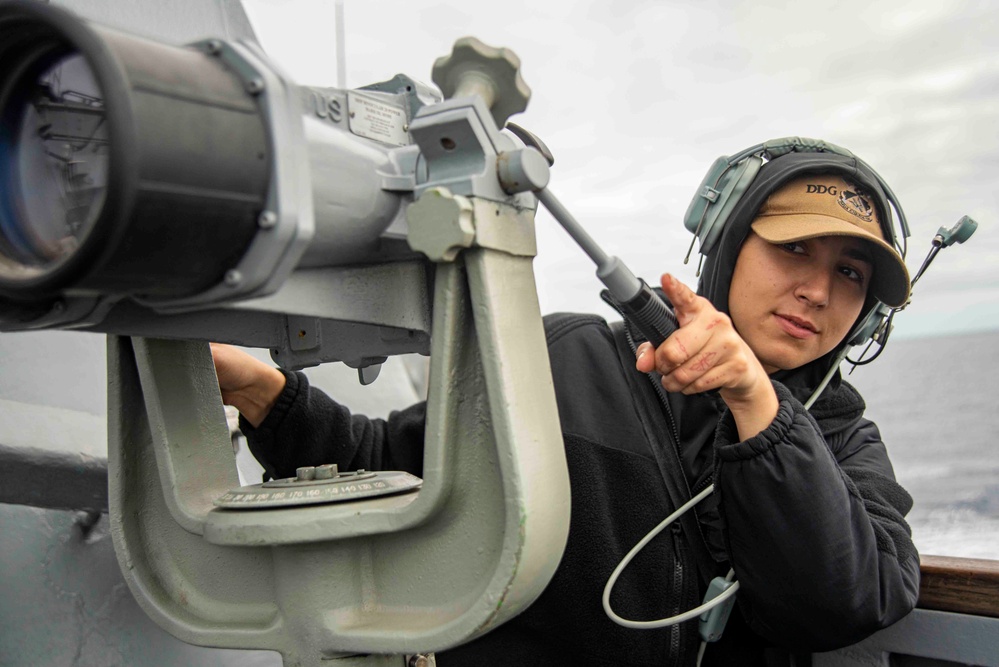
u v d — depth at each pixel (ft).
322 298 2.46
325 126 2.34
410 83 3.05
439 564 2.59
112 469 3.03
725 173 4.38
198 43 1.96
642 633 4.12
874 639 4.25
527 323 2.57
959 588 4.02
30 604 3.35
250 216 1.90
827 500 3.33
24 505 3.50
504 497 2.39
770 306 4.18
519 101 2.57
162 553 3.07
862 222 4.09
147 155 1.64
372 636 2.53
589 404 4.42
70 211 1.82
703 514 4.17
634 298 2.85
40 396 3.80
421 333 2.93
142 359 2.96
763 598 3.60
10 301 1.97
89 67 1.66
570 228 2.71
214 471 3.11
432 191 2.36
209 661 3.89
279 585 2.67
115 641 3.55
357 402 5.99
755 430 3.33
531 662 4.37
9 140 1.92
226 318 2.78
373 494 2.64
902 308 4.43
